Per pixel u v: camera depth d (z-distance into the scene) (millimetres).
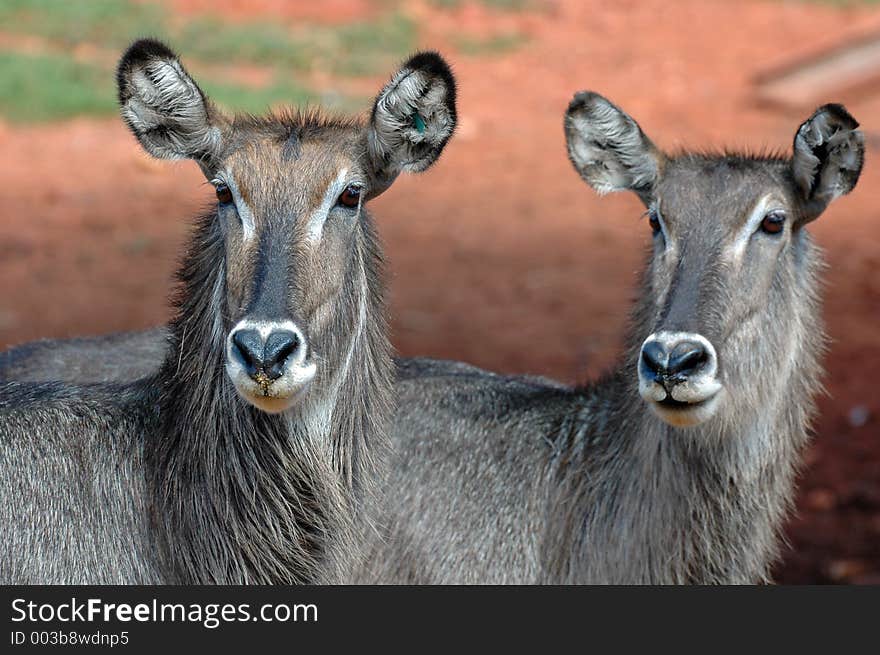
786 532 17484
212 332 10141
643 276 12602
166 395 10422
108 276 27156
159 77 10414
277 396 9344
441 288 27141
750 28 58250
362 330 10602
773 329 11891
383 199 34312
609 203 34469
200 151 10469
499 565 12406
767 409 11906
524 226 32188
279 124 10617
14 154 35750
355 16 54281
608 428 12328
